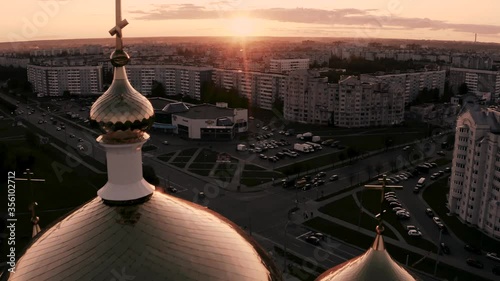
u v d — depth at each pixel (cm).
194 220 1286
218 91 16262
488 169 6175
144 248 1140
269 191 7906
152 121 1323
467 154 6569
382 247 1539
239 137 11875
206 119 11594
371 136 11881
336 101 13062
